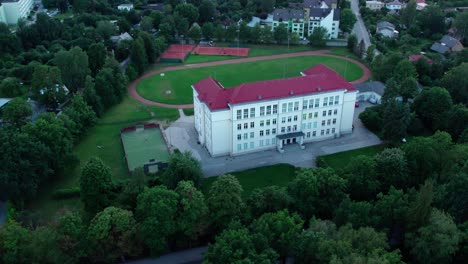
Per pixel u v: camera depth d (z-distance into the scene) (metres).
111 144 166.50
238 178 144.50
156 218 102.69
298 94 153.88
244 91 150.12
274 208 111.94
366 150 160.88
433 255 96.31
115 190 128.50
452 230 95.50
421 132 174.62
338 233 98.06
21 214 119.88
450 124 165.25
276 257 94.44
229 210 108.75
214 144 155.25
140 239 104.56
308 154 158.38
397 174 123.25
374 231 97.94
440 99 170.50
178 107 197.88
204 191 136.38
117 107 197.88
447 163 124.25
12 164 124.25
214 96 152.38
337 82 161.50
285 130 160.00
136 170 123.25
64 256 98.62
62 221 103.75
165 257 110.75
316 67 173.25
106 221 102.12
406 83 188.62
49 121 151.50
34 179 130.12
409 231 103.25
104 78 193.75
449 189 108.94
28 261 97.00
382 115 171.50
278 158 156.12
